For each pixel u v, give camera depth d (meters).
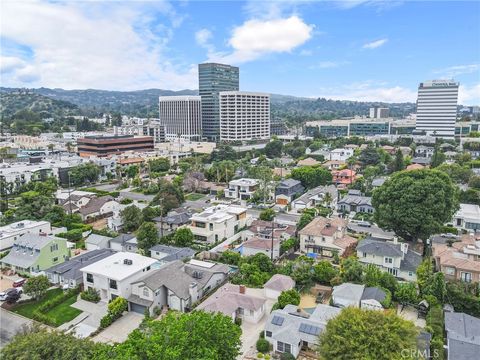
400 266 56.25
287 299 46.03
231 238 73.38
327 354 30.62
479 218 74.56
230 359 31.12
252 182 108.81
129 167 138.38
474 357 34.78
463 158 145.50
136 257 55.47
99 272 49.78
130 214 77.50
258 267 56.47
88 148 172.88
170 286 47.69
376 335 30.09
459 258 54.19
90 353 31.02
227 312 42.84
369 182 110.12
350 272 51.66
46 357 30.08
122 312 46.78
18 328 44.09
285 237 69.50
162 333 30.31
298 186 109.25
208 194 114.88
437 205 62.00
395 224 65.75
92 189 115.62
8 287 54.41
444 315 42.88
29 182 115.00
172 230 77.38
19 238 63.22
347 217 86.50
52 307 48.44
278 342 38.50
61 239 61.78
